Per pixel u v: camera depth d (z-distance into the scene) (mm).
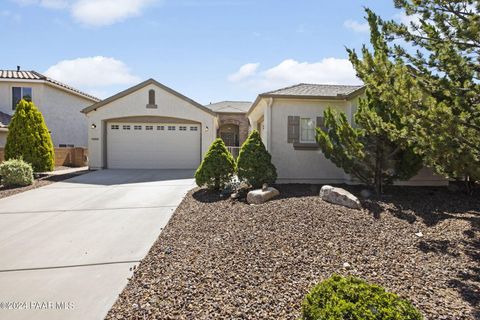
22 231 5652
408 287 3365
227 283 3408
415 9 4699
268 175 8758
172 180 12266
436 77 4672
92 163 16109
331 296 2301
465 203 7492
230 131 25375
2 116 17188
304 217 5832
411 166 7930
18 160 11250
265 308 2889
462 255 4297
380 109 7457
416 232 5246
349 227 5371
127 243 4988
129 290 3357
